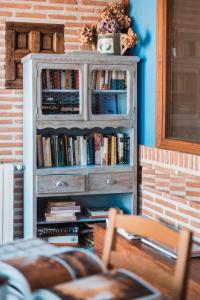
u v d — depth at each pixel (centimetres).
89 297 128
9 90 463
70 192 438
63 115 434
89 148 456
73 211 448
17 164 468
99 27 452
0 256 156
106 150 460
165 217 411
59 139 446
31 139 432
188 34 389
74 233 449
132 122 455
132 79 452
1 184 450
